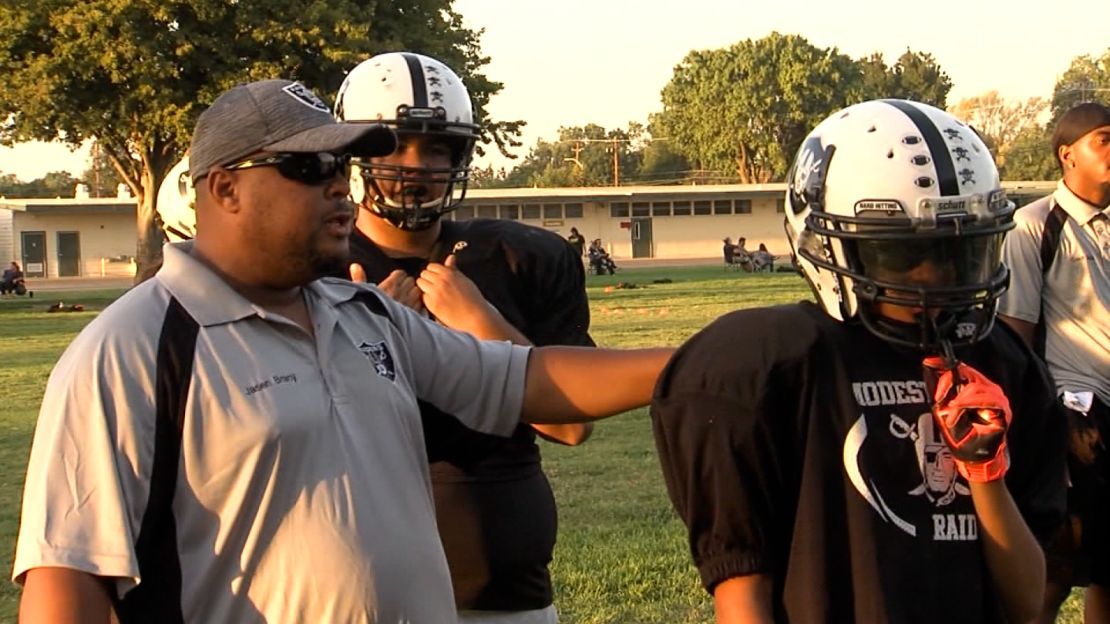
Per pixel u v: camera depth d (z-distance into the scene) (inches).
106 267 2145.7
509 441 129.9
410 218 133.4
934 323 86.6
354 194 135.4
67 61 1198.9
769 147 3019.2
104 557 84.8
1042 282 189.5
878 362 87.8
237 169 92.2
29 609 84.0
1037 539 94.1
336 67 1253.7
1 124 1263.5
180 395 88.5
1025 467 92.9
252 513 89.4
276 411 89.9
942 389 83.7
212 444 88.5
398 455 96.6
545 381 108.0
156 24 1215.6
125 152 1347.2
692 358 90.1
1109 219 187.0
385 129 93.2
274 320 92.6
